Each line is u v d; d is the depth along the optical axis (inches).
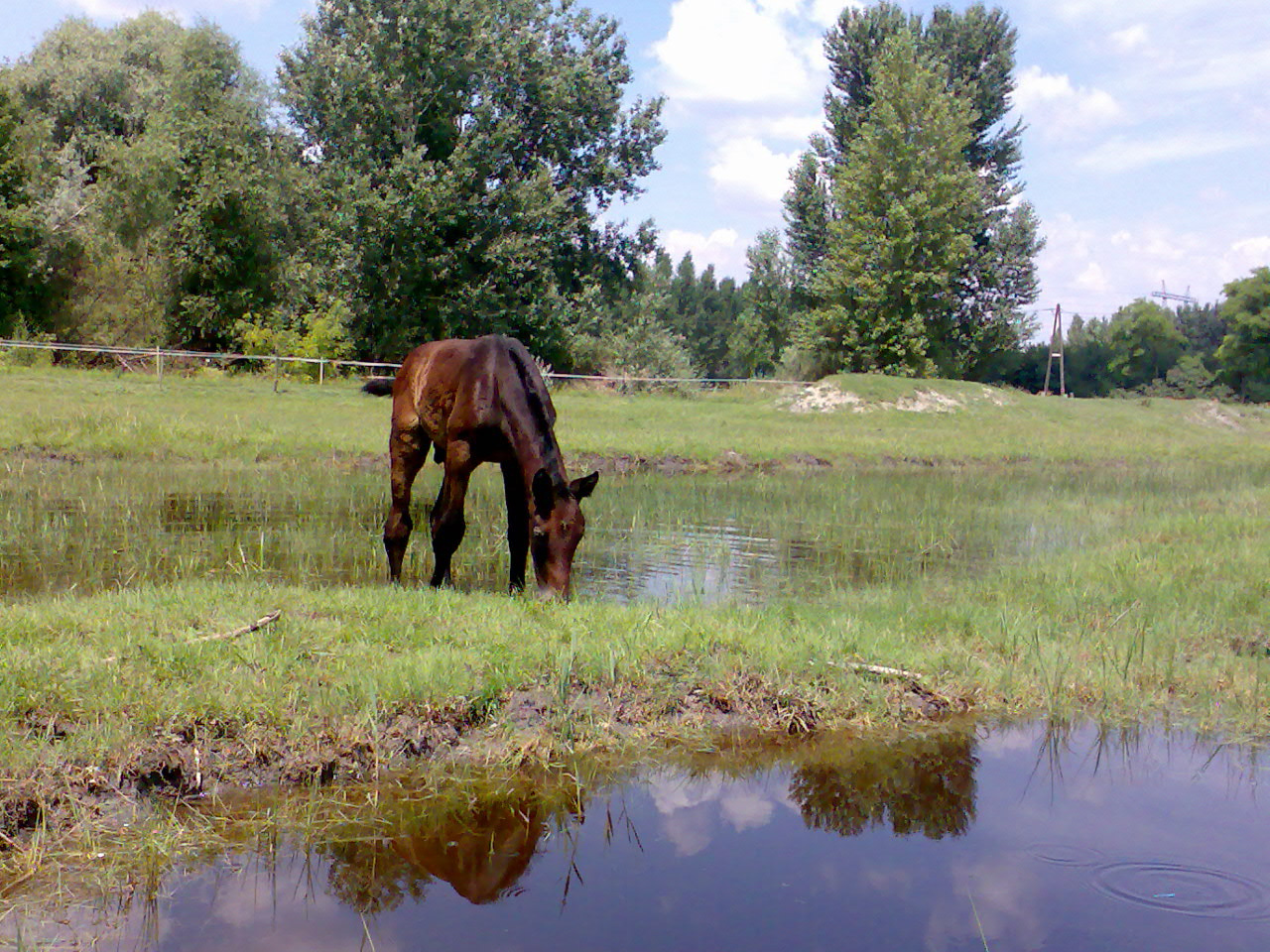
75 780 176.2
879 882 160.7
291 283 1514.5
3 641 219.5
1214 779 205.9
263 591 277.1
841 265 1972.2
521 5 1617.9
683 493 655.1
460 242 1518.2
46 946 139.4
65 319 1421.0
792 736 225.5
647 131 1708.9
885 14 2138.3
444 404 328.8
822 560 426.6
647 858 169.6
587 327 1702.8
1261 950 140.9
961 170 1964.8
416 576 366.6
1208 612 323.0
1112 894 156.6
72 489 546.0
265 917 149.0
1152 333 2918.3
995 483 796.6
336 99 1499.8
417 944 141.6
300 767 192.1
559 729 213.5
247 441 724.0
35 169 1401.3
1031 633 292.2
